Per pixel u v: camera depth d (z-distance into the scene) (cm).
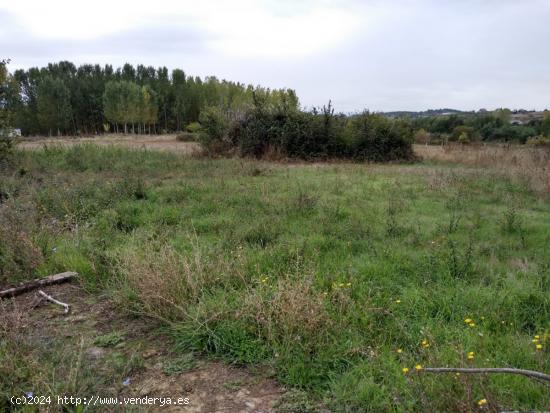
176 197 847
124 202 798
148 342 348
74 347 330
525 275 452
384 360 303
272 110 1828
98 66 7944
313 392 285
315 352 317
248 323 351
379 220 687
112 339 348
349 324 354
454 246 541
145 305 381
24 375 281
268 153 1730
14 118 1330
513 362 298
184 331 344
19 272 468
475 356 298
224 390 289
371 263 482
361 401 268
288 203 770
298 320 333
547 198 869
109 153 1505
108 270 472
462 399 244
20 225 573
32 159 1322
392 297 405
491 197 885
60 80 5544
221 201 814
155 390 288
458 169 1398
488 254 529
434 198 887
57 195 778
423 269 466
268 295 387
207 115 1828
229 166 1335
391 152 1769
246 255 503
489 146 2041
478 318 363
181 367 313
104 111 5631
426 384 265
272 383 295
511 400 258
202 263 440
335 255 518
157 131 6550
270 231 604
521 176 1064
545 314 368
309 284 383
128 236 592
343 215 720
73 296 433
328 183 1055
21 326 360
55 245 543
